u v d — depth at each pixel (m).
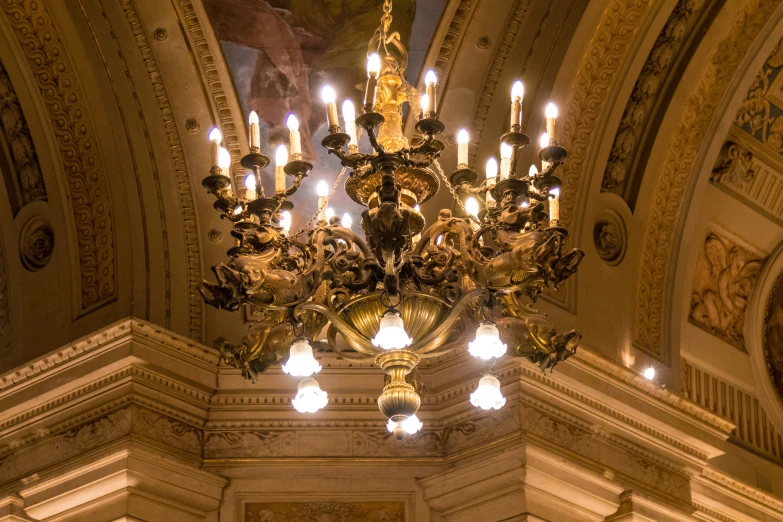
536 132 8.53
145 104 8.41
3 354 8.87
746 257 10.45
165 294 8.34
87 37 8.23
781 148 10.09
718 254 10.24
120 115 8.39
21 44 8.36
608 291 8.80
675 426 8.60
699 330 10.02
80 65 8.35
